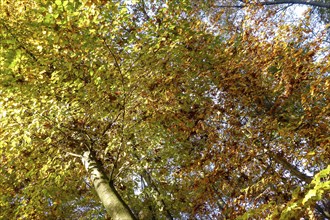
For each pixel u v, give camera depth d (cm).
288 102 809
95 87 597
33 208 786
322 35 718
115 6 562
